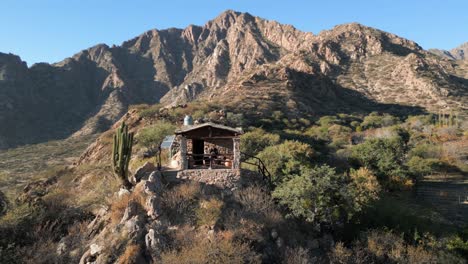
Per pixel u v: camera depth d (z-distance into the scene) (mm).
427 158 65250
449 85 167500
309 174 28938
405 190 51062
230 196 25422
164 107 91188
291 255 22828
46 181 48375
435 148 69812
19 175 78875
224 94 137875
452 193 51531
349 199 28688
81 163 60219
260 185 28359
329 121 110375
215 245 20844
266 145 56719
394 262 26625
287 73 151875
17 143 190125
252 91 133250
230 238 21656
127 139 26406
